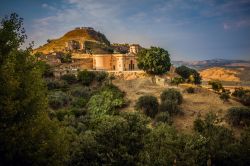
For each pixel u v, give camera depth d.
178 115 80.00
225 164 32.53
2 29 23.16
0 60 22.53
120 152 31.33
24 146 21.27
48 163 22.38
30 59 24.86
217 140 34.72
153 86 106.94
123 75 117.31
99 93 97.00
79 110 83.19
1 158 20.69
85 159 32.62
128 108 87.62
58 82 106.88
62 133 26.22
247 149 33.00
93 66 147.12
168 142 32.44
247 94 98.31
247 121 70.94
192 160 29.25
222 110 82.81
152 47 116.62
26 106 22.52
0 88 21.02
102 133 33.03
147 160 30.44
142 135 34.12
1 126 20.55
